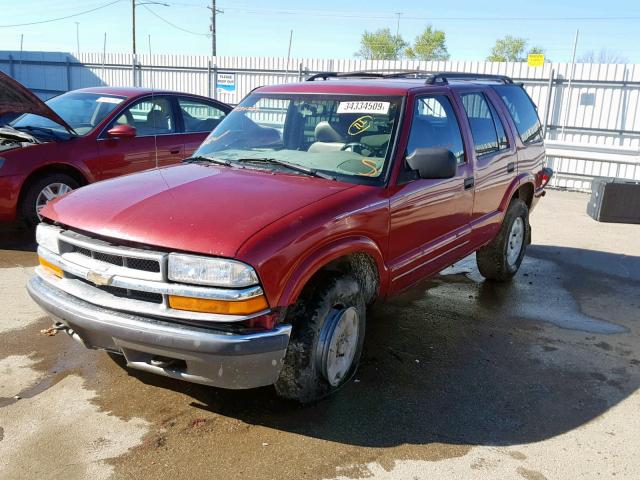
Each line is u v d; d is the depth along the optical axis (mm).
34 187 6750
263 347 2965
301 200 3389
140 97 7676
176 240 2990
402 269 4078
